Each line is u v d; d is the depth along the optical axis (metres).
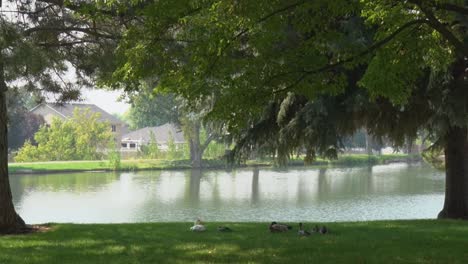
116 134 95.12
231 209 29.84
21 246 10.24
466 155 15.98
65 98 15.31
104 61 13.54
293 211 28.53
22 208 30.92
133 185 44.59
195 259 8.88
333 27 11.59
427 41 8.77
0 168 12.29
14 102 15.48
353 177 50.59
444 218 16.11
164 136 97.81
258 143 16.38
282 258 8.87
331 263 8.49
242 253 9.34
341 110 14.25
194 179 50.84
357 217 25.92
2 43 9.64
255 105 8.92
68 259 8.96
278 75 8.88
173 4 7.56
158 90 9.20
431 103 13.27
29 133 76.44
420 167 67.31
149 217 27.41
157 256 9.16
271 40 8.36
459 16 9.87
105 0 9.18
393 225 13.27
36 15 13.47
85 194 37.97
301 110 14.45
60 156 68.69
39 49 10.57
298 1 7.78
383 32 8.80
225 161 17.06
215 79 9.61
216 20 7.55
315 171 60.00
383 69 8.41
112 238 11.18
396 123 15.09
